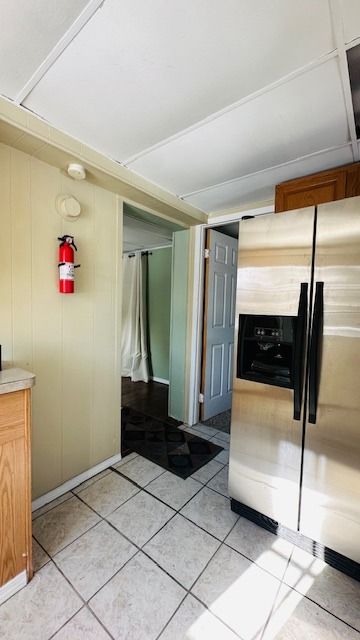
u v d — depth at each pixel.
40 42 0.99
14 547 1.19
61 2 0.86
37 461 1.69
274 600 1.20
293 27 0.91
